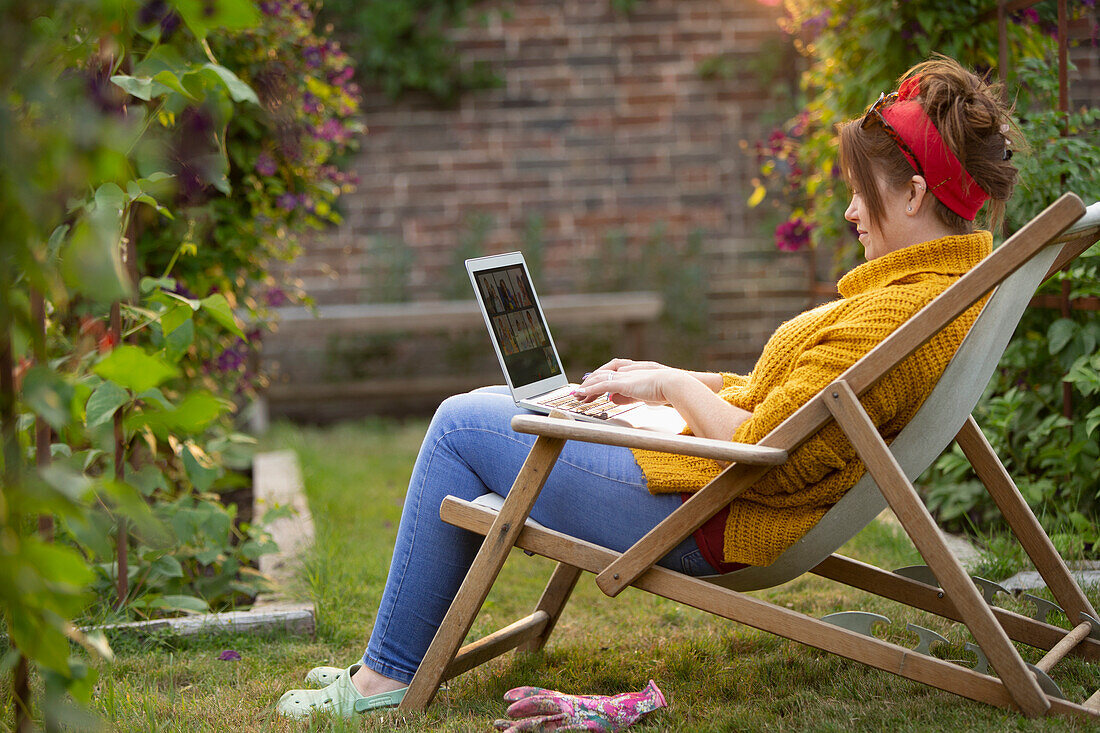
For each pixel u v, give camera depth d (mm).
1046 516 2758
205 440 3287
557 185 7004
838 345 1581
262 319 3760
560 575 2135
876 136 1641
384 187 6914
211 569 2824
